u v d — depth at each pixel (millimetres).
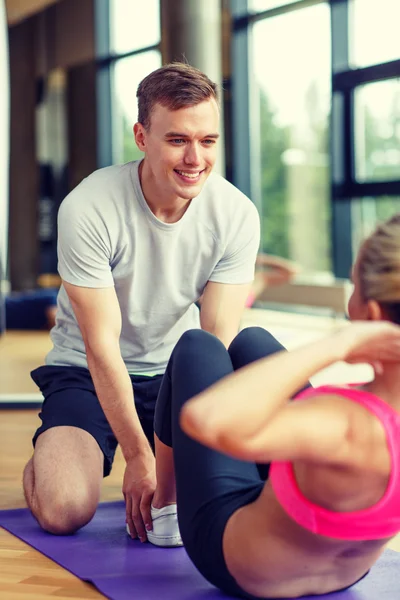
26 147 14180
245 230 2594
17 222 14359
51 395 2676
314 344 1387
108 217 2428
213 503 1723
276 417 1346
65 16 13000
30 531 2488
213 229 2549
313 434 1359
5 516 2670
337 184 9078
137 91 2383
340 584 1776
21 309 9500
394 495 1450
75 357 2717
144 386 2691
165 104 2256
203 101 2258
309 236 9766
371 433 1391
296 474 1509
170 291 2584
